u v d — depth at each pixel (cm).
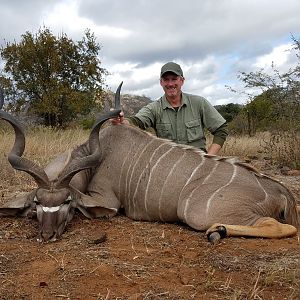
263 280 142
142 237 193
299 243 179
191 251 173
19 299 133
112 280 145
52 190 204
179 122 267
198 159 216
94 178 238
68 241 189
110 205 232
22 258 167
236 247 175
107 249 177
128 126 244
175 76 262
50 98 955
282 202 206
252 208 196
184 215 203
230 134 759
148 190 219
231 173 207
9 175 320
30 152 415
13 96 991
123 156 234
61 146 452
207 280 143
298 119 432
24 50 950
